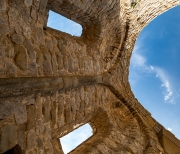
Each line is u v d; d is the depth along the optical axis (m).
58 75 3.66
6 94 2.45
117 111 6.50
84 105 4.56
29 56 3.09
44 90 3.11
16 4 3.09
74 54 4.45
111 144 4.81
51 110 3.49
